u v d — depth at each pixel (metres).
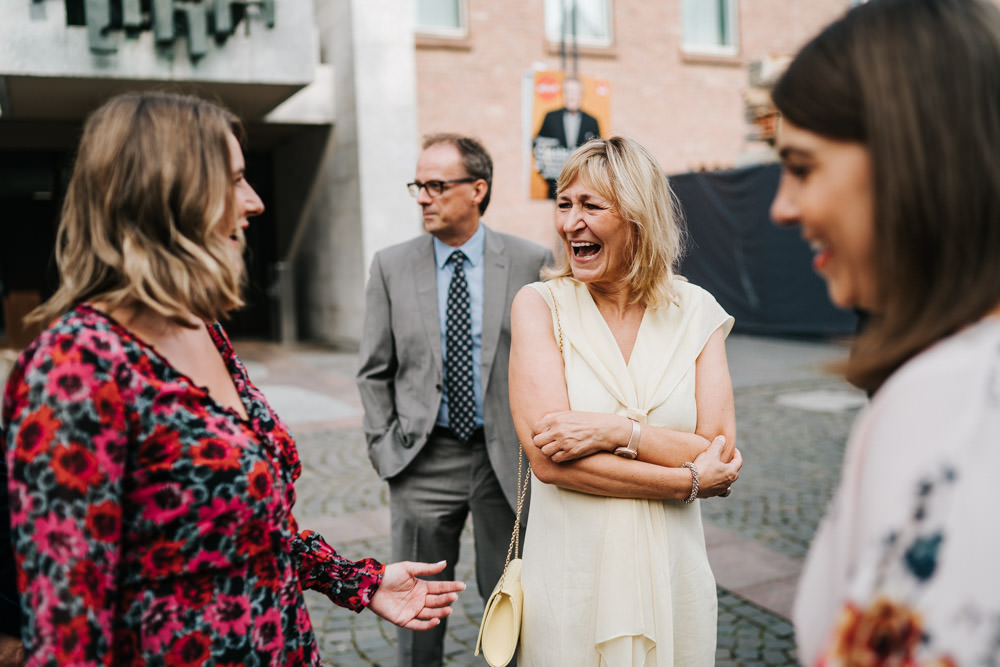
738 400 7.77
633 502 1.66
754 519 4.43
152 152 1.11
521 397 1.75
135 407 1.07
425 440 2.46
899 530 0.61
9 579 1.16
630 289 1.81
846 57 0.72
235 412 1.19
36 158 12.68
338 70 10.80
